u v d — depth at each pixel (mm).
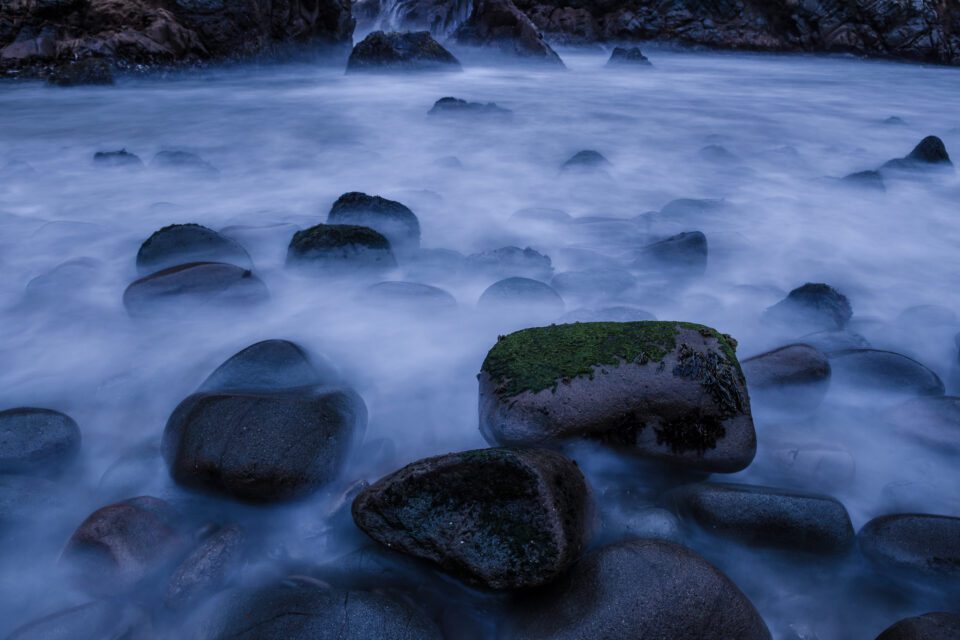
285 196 7500
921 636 2033
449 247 5895
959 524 2396
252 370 3184
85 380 3666
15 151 9688
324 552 2494
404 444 3166
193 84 17234
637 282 4863
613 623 2014
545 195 7555
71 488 2830
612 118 13102
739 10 30891
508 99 15680
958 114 14711
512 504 2254
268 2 19625
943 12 30281
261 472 2582
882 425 3230
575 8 32219
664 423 2812
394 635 2043
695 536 2555
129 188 7711
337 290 4660
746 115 14008
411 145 10273
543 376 2885
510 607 2221
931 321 4355
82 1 16547
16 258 5426
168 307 4129
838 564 2479
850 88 20188
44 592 2354
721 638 2020
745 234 6262
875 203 7297
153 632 2193
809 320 4215
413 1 33781
